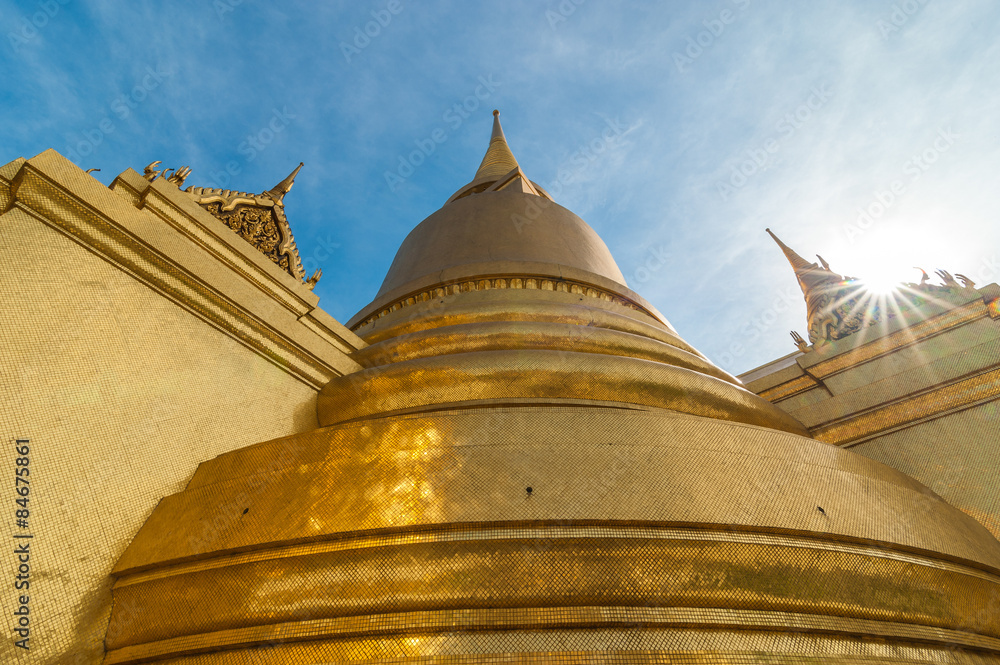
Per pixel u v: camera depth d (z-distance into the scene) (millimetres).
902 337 17000
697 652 5930
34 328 8406
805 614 6547
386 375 11539
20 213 8891
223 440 10242
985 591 7840
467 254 19031
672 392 11391
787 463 7949
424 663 5914
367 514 6953
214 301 10898
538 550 6551
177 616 7172
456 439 7605
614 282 17891
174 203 11664
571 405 10820
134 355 9445
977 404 13211
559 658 5863
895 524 7684
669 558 6582
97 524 8062
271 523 7285
